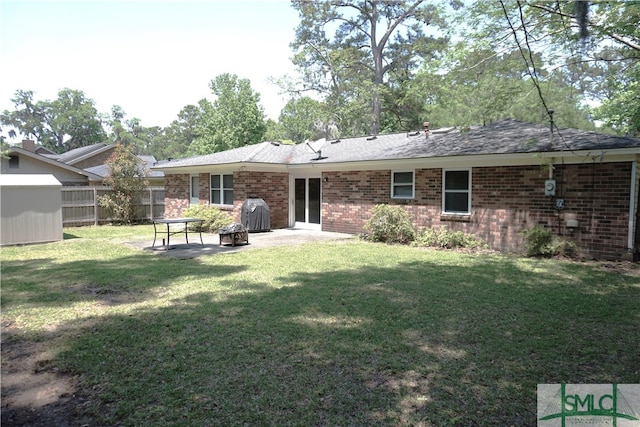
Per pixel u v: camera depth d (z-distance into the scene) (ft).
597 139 30.07
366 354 13.08
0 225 36.94
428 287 21.61
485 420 9.55
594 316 16.90
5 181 38.09
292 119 155.33
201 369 12.05
